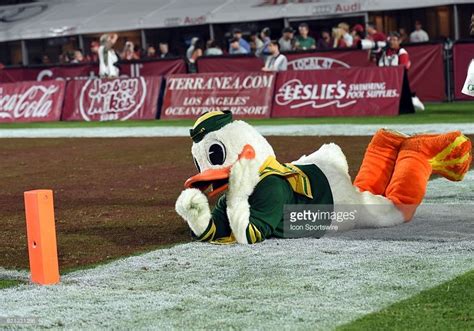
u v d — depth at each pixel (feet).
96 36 160.25
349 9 128.36
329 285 29.63
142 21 146.92
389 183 38.06
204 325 25.96
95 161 70.44
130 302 28.71
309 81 100.58
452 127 79.92
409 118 91.56
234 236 35.78
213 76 105.81
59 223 44.01
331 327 25.29
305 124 91.40
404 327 25.07
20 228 43.62
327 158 37.35
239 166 34.99
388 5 124.77
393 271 31.01
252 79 103.55
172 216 44.34
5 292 30.71
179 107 107.34
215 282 30.71
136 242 38.45
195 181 35.17
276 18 134.51
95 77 119.65
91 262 34.94
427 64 106.52
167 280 31.35
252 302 28.09
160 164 66.18
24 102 117.80
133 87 110.63
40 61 166.81
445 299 27.50
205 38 150.82
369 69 97.60
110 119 111.24
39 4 169.48
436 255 32.99
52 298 29.58
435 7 132.36
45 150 80.69
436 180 50.60
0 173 66.44
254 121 99.40
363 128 83.41
